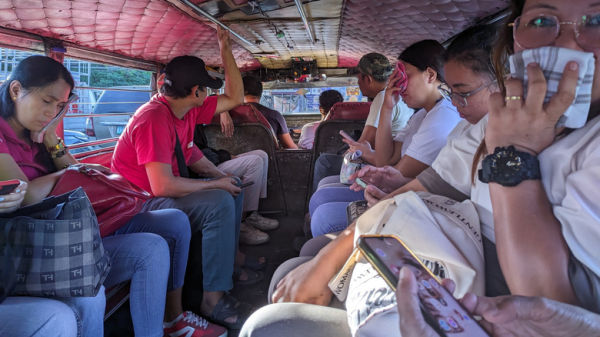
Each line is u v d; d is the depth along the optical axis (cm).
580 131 71
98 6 232
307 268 123
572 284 68
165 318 205
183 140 268
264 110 452
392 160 246
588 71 64
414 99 212
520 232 69
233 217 227
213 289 218
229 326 219
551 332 59
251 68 723
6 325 114
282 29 443
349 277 108
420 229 92
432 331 52
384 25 405
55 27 246
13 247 125
